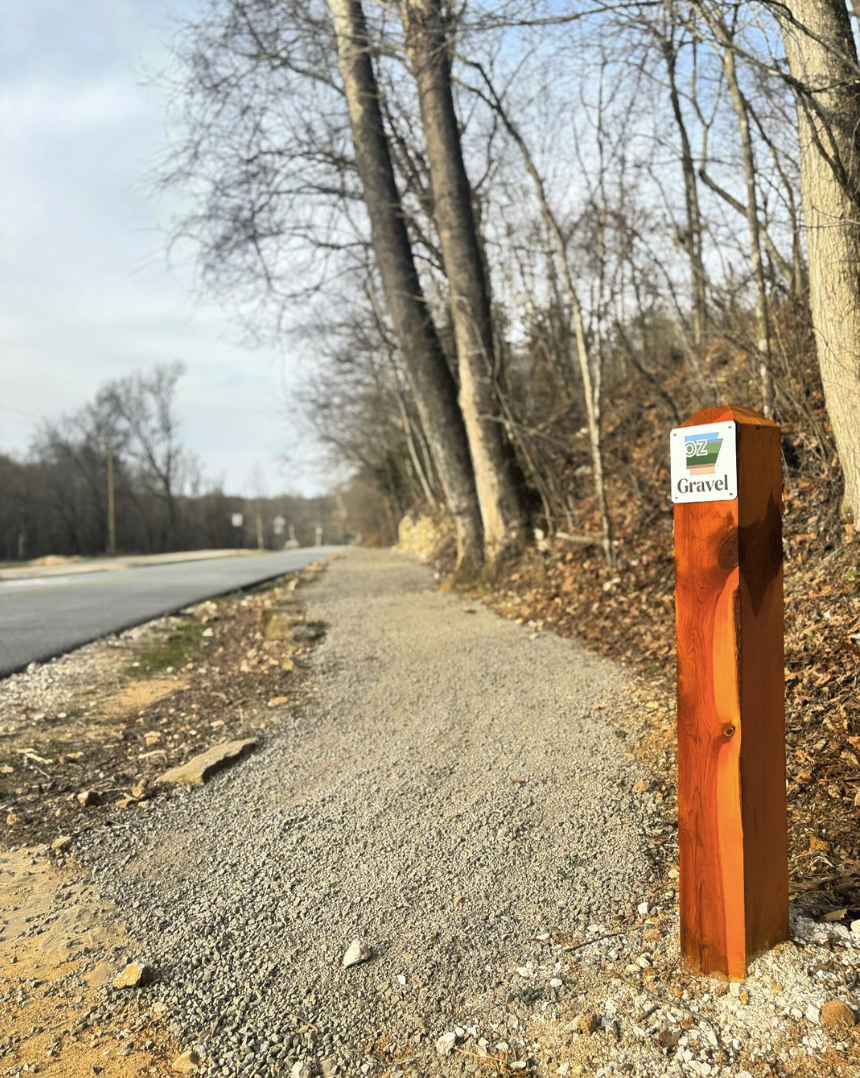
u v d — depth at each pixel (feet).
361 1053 8.61
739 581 8.24
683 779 8.77
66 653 28.71
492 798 13.97
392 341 72.84
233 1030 9.01
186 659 28.35
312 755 17.04
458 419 38.24
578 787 14.05
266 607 37.37
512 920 10.61
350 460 136.15
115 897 11.94
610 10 20.08
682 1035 8.13
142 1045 8.87
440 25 26.81
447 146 35.37
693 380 31.48
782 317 27.30
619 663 20.94
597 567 29.17
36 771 17.16
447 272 36.04
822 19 17.47
